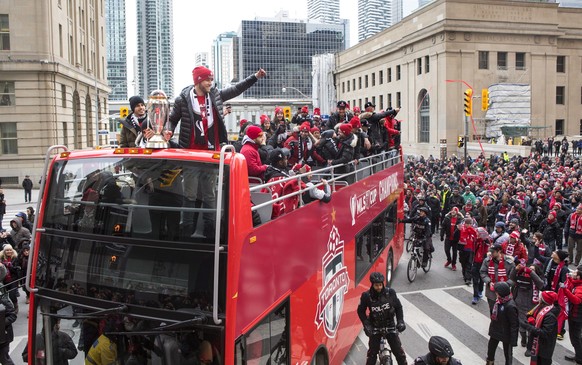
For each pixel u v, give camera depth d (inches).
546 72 2293.3
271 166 324.5
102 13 2380.7
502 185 852.6
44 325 203.9
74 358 197.6
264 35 5506.9
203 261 178.7
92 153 201.8
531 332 354.0
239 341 184.1
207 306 176.4
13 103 1585.9
